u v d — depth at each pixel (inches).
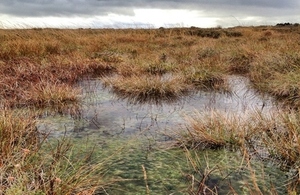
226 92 291.6
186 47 553.3
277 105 240.4
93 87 307.3
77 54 444.8
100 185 121.9
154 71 364.5
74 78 337.4
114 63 426.0
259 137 165.8
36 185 107.7
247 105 243.4
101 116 216.1
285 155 142.8
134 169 139.0
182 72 341.7
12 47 419.5
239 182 127.9
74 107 234.1
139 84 286.2
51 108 229.3
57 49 470.9
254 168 138.9
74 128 190.4
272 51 425.1
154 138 175.3
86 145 163.8
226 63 408.8
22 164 120.8
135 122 203.9
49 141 166.7
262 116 191.8
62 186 109.2
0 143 134.8
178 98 270.1
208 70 339.3
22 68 334.3
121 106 243.4
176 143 165.9
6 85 265.7
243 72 392.5
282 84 276.8
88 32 888.9
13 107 221.3
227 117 182.2
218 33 872.3
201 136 164.9
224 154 153.3
